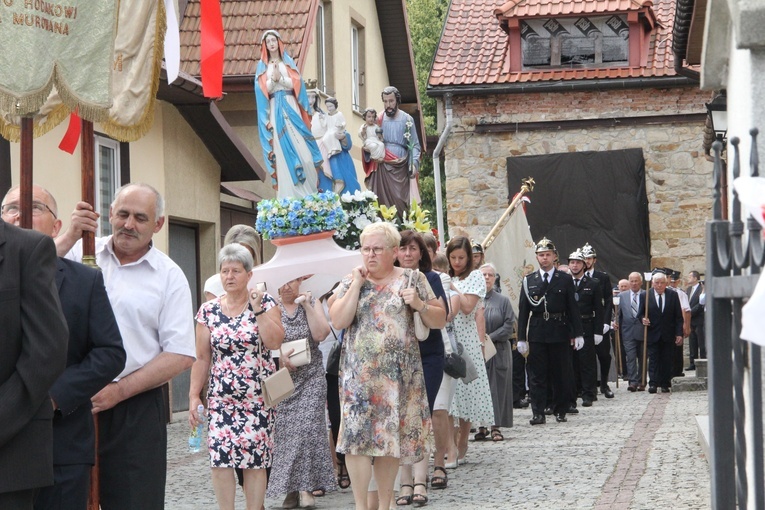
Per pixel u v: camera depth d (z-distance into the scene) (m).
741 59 5.71
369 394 8.91
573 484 11.16
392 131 20.05
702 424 13.20
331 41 27.52
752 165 4.18
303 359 10.34
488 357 12.98
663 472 11.62
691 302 29.55
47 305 5.13
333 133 20.50
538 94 31.41
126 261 7.04
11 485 5.02
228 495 9.16
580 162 31.17
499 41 32.75
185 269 21.08
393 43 32.16
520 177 31.39
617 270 31.06
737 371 4.28
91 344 6.15
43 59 6.48
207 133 20.67
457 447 13.61
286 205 11.47
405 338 9.01
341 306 9.03
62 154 15.74
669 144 31.00
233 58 24.20
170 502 11.17
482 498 10.62
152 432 6.69
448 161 31.92
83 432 6.07
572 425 17.09
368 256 9.03
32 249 5.16
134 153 18.11
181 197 20.02
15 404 4.98
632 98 31.08
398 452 8.85
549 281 17.72
